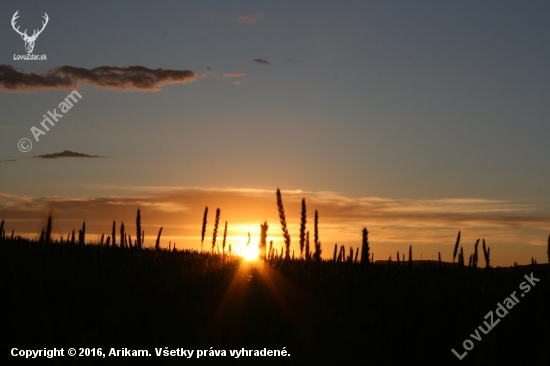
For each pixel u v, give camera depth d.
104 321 11.46
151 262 18.80
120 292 13.56
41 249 16.84
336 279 15.85
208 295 14.65
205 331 11.60
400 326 11.92
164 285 15.01
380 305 13.41
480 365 10.21
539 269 16.34
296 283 15.02
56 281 13.80
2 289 12.44
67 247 19.05
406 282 16.50
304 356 10.52
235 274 17.48
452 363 10.30
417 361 10.27
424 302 13.41
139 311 12.45
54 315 11.58
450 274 17.66
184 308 12.91
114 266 17.08
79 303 12.21
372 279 15.54
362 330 11.95
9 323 10.96
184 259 20.69
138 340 10.71
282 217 9.91
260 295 14.65
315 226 11.77
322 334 11.61
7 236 20.16
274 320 12.47
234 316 12.73
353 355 10.60
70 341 10.39
